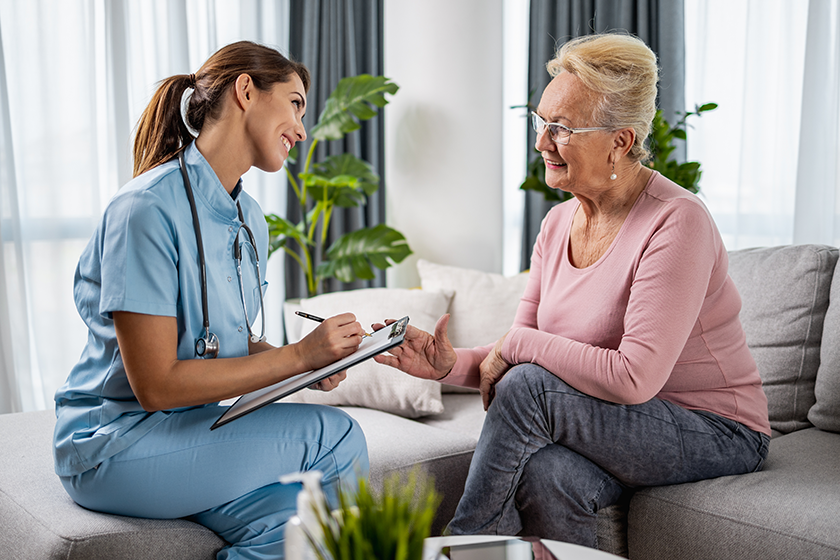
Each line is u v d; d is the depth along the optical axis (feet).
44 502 4.15
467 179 10.36
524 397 4.51
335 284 11.85
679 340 4.42
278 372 3.92
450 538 3.17
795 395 6.11
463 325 8.12
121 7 9.80
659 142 9.52
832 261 6.14
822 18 10.41
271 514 3.97
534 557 2.95
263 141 4.33
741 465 4.76
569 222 5.48
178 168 4.17
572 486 4.53
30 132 9.40
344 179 9.93
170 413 4.03
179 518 4.14
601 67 4.61
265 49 4.42
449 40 10.27
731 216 11.46
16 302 9.34
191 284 4.06
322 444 4.12
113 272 3.72
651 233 4.64
